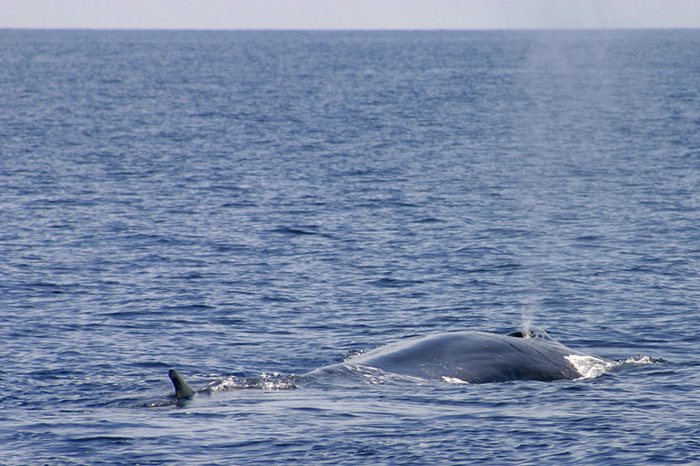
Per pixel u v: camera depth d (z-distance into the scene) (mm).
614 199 173625
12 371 81125
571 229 146500
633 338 92375
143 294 109000
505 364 78938
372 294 109750
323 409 68625
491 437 63250
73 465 59219
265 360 85688
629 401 71062
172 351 88188
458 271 120438
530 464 58875
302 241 137625
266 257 127812
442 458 59844
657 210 162250
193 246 133875
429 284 114188
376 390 73375
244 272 119625
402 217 155750
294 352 88312
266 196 175125
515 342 82062
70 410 70062
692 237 140250
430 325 97875
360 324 98062
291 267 122312
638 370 80688
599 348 89438
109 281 114625
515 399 71562
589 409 69062
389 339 92812
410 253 130125
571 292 110125
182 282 114562
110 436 63594
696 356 86250
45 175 197250
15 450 61531
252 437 63156
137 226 146750
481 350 79938
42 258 125312
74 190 178625
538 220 153625
